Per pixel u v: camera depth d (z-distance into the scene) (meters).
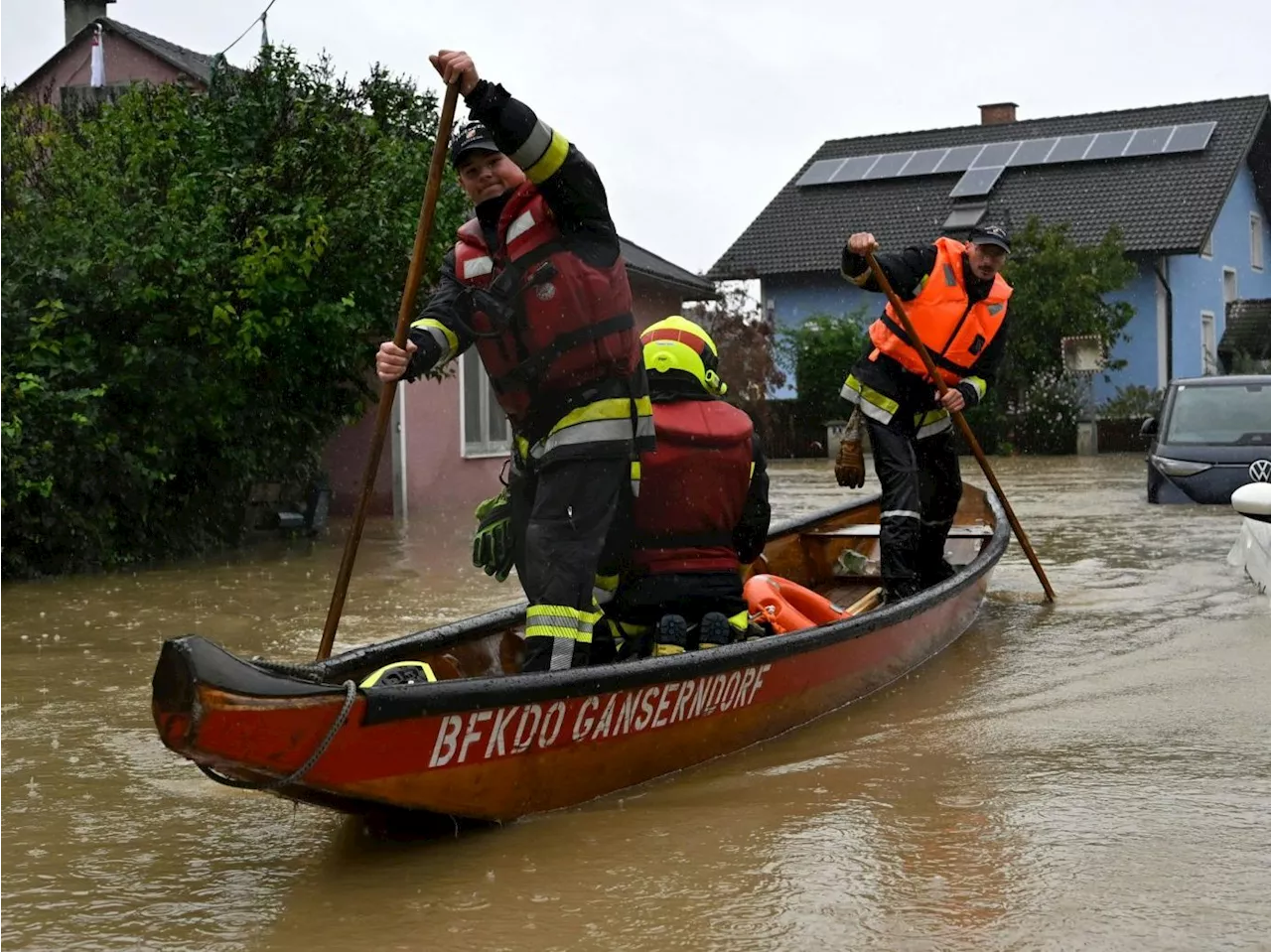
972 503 10.23
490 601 9.34
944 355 7.84
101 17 20.11
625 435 4.95
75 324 11.12
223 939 3.66
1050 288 29.92
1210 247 36.38
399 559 11.70
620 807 4.71
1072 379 29.69
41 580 10.48
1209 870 4.04
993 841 4.32
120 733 5.86
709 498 5.59
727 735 5.31
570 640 4.87
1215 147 34.47
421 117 13.11
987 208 34.72
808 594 6.60
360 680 4.81
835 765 5.22
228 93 12.56
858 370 7.91
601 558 5.48
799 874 4.06
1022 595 9.23
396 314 12.41
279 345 11.83
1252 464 15.10
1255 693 6.27
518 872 4.11
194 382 11.28
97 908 3.89
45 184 12.84
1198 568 10.34
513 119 4.63
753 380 30.23
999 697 6.33
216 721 3.61
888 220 35.72
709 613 5.50
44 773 5.25
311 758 3.81
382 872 4.14
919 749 5.45
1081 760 5.24
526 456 5.11
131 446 11.26
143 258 10.93
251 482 12.73
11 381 10.51
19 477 10.30
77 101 15.94
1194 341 35.44
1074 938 3.57
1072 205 34.03
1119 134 35.59
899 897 3.87
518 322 4.88
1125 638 7.64
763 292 36.59
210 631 8.22
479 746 4.22
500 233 4.94
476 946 3.59
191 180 11.45
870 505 9.87
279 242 11.56
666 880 4.03
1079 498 16.80
